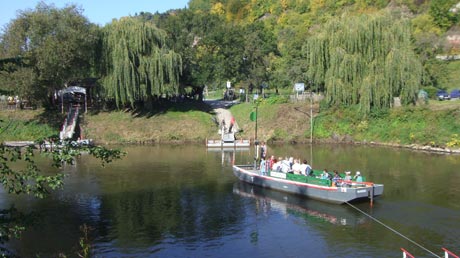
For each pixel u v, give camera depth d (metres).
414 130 60.94
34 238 25.78
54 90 71.62
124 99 68.88
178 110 75.31
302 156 53.28
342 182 33.66
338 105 67.94
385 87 62.66
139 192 36.22
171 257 23.33
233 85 102.19
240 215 30.22
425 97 64.88
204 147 63.09
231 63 85.19
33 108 71.56
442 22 104.38
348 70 63.84
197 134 69.38
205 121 72.38
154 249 24.39
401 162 48.81
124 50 68.25
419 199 33.41
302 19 138.38
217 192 36.25
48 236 26.09
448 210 30.73
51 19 64.50
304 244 25.05
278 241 25.55
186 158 53.06
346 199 31.50
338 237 26.02
